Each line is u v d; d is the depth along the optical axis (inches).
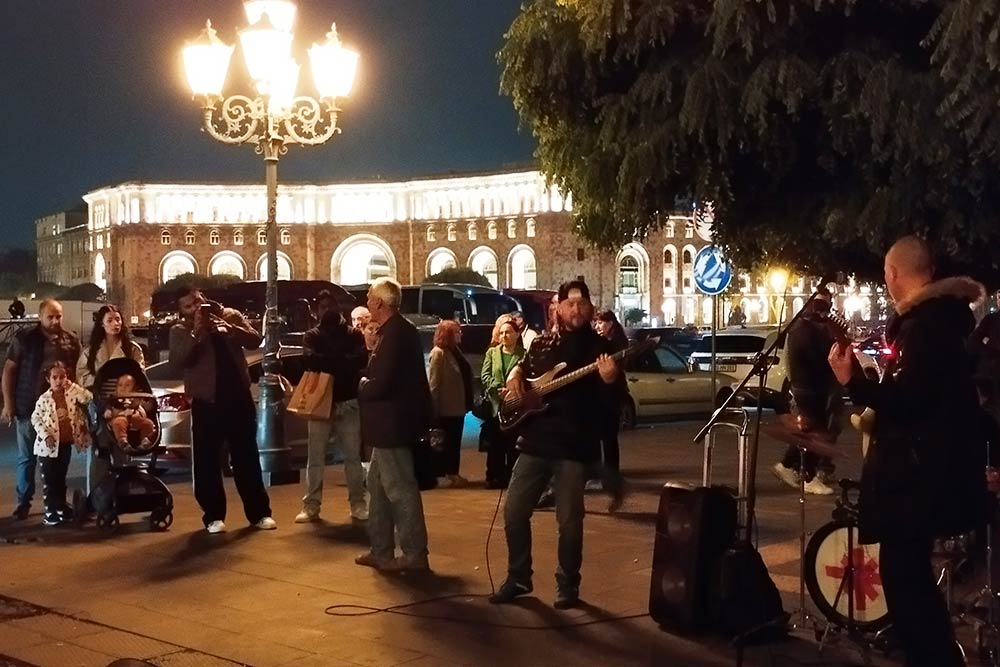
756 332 1083.3
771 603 274.7
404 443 348.8
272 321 549.3
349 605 315.3
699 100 314.2
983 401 289.7
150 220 4763.8
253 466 422.3
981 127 279.1
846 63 299.6
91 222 5157.5
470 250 4697.3
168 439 566.9
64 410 429.7
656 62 338.3
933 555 257.9
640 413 824.9
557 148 382.6
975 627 261.3
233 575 351.9
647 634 283.6
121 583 343.9
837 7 305.4
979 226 301.4
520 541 315.6
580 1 343.6
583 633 285.6
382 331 347.9
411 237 4835.1
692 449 681.6
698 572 277.1
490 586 334.3
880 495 209.5
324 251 4879.4
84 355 457.1
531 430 308.7
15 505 499.5
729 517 281.7
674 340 1385.3
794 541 388.5
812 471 497.0
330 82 565.3
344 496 504.4
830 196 333.1
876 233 304.5
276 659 270.4
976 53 268.7
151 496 423.2
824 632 268.4
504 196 4608.8
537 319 1283.2
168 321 1173.7
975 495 209.5
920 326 207.9
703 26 330.0
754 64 316.5
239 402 417.1
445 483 546.6
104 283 4995.1
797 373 472.4
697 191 334.3
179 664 268.2
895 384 206.5
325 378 428.5
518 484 312.5
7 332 1232.8
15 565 368.2
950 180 294.5
